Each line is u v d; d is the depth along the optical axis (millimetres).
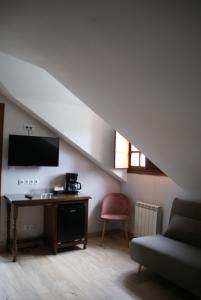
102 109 3098
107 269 3471
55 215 3914
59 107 4172
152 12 1464
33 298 2742
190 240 3135
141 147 3400
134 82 2242
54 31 2002
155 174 4301
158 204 4246
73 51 2217
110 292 2906
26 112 4188
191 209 3459
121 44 1852
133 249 3307
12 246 3861
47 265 3535
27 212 4234
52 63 2656
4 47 2625
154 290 2977
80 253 3994
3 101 4023
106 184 4973
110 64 2158
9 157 3963
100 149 4598
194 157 2895
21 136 4039
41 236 4344
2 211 4035
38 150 4156
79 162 4684
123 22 1632
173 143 2877
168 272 2848
